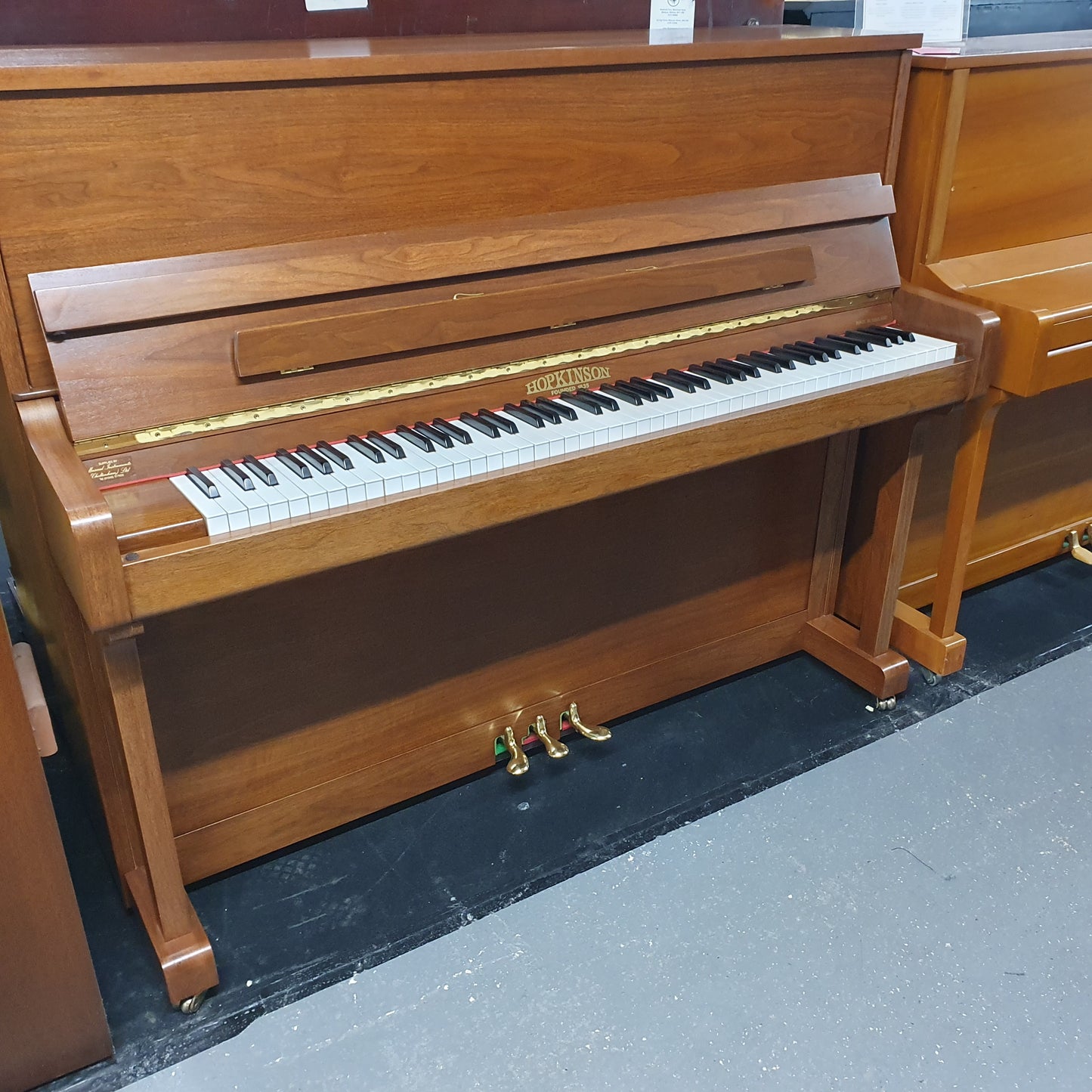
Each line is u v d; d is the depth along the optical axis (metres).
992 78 1.90
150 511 1.23
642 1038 1.49
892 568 2.15
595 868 1.82
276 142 1.35
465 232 1.51
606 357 1.64
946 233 2.00
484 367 1.52
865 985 1.58
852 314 1.91
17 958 1.35
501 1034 1.51
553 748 2.01
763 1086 1.42
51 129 1.21
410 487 1.33
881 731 2.17
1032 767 2.05
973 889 1.76
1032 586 2.72
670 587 2.11
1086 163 2.16
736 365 1.69
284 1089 1.43
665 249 1.67
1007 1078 1.43
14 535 1.84
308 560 1.28
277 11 1.77
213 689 1.65
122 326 1.28
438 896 1.77
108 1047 1.48
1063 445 2.61
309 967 1.63
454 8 1.92
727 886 1.77
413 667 1.84
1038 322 1.82
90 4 1.62
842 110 1.82
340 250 1.42
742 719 2.22
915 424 1.99
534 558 1.89
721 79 1.67
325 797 1.84
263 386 1.37
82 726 1.62
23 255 1.24
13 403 1.29
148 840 1.46
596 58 1.52
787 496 2.19
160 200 1.30
